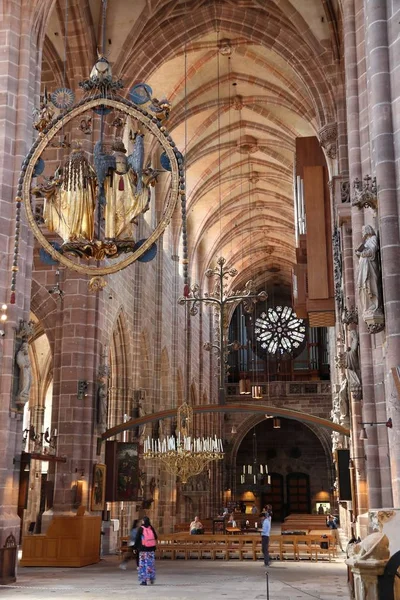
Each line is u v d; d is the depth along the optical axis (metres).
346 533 27.58
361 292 11.78
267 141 36.12
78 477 22.03
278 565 20.53
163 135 10.40
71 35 24.11
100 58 10.87
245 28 25.98
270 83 30.42
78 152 10.77
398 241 11.23
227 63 29.97
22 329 16.45
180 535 23.45
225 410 22.08
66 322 23.47
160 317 33.25
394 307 11.02
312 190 23.78
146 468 29.72
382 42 11.92
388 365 11.34
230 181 40.09
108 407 27.91
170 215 10.22
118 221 10.33
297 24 24.50
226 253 48.72
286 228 46.31
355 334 17.64
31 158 10.62
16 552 15.55
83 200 10.43
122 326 28.03
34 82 18.02
